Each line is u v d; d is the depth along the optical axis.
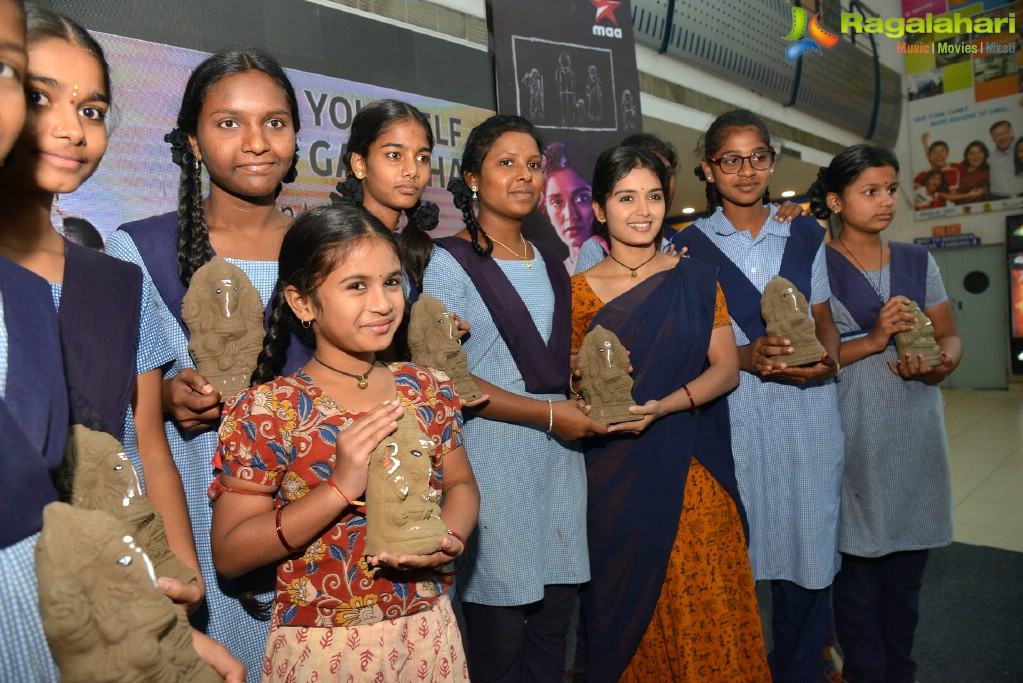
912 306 2.34
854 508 2.41
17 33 0.80
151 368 1.36
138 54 2.39
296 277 1.32
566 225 3.86
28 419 0.83
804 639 2.26
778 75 6.77
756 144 2.37
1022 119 9.16
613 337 2.01
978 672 2.44
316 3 2.94
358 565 1.26
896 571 2.44
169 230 1.55
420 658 1.30
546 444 2.01
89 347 1.17
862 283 2.50
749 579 2.15
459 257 1.99
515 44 3.68
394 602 1.28
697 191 8.48
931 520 2.40
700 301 2.16
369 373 1.37
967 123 9.58
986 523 4.08
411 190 1.89
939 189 9.91
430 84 3.41
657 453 2.10
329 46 2.98
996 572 3.33
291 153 1.57
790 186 8.80
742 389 2.32
